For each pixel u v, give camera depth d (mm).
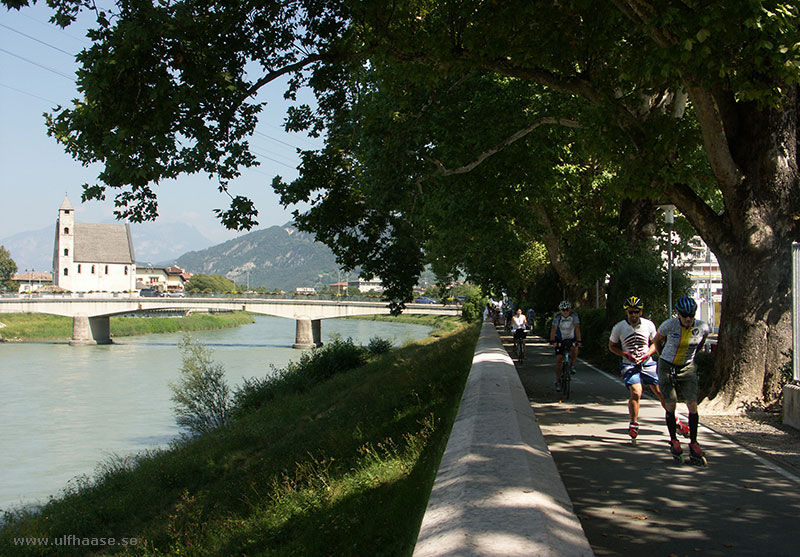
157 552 11594
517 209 22312
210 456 18203
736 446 8680
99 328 88062
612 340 9172
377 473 9938
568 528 3191
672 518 5680
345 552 7062
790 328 11695
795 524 5500
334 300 86188
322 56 14500
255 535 9945
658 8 10531
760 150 12047
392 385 21781
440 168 20359
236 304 87875
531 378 17656
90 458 23734
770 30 9664
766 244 11875
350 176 20297
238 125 13406
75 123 11898
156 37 11766
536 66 14250
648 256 21438
